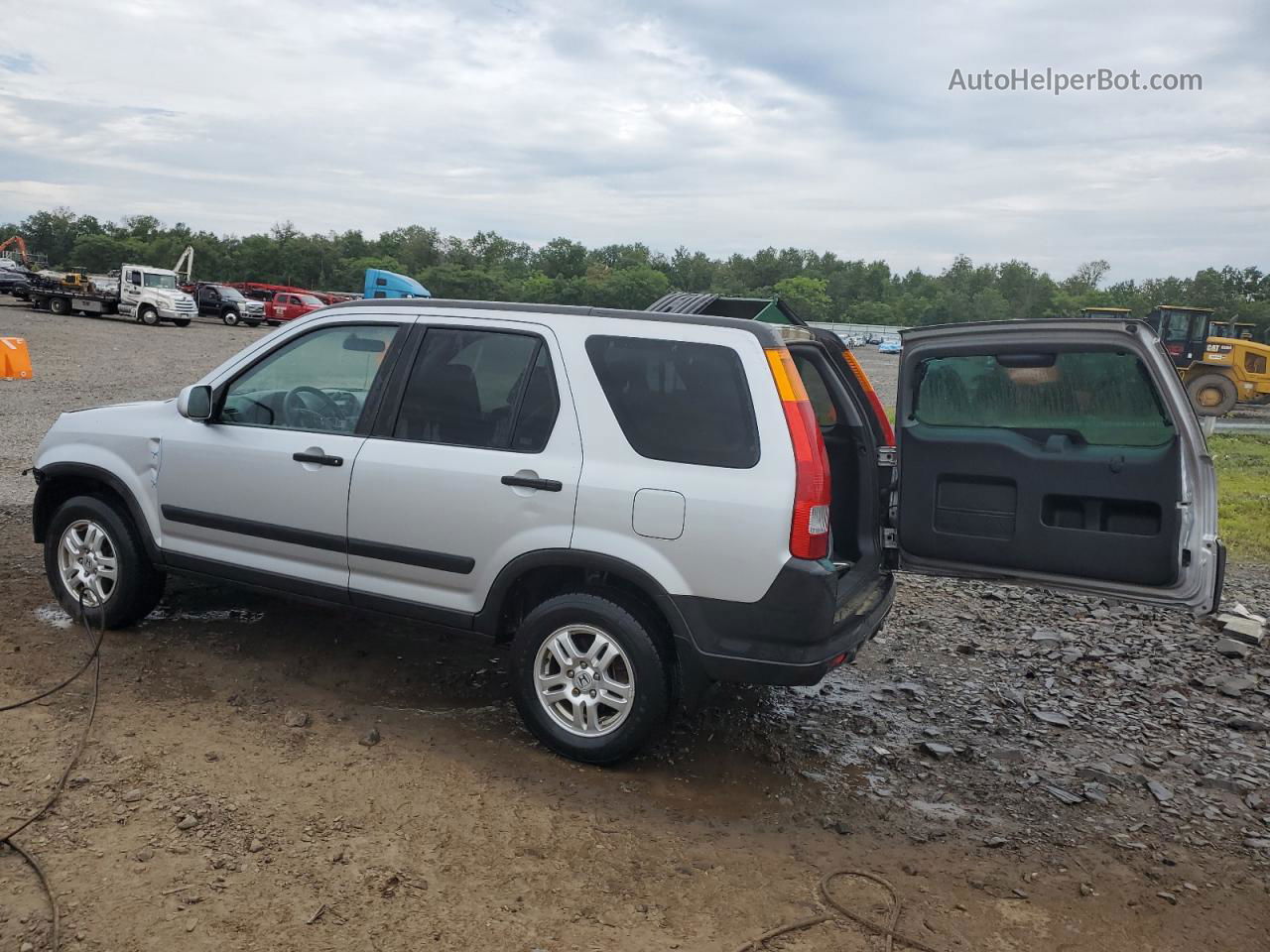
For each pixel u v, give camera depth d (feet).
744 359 12.82
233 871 10.47
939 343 15.35
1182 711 17.52
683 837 12.11
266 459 15.39
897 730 16.11
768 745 15.12
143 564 16.98
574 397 13.53
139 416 16.96
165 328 121.70
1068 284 497.05
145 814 11.45
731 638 12.66
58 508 18.43
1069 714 17.17
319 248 395.34
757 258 526.16
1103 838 12.91
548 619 13.60
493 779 13.15
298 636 18.02
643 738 13.26
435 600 14.43
